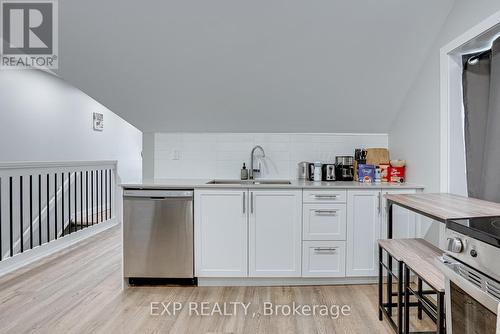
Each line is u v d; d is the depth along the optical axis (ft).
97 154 17.52
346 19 6.83
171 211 8.28
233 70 8.21
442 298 4.32
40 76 13.50
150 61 7.95
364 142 10.73
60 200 14.93
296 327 6.34
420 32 7.22
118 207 15.65
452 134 6.97
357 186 8.28
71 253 11.05
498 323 2.91
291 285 8.51
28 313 6.84
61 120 14.76
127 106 9.70
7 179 12.35
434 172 7.57
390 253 5.96
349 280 8.55
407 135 9.04
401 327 5.65
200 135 10.87
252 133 10.80
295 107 9.55
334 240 8.37
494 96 5.70
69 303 7.33
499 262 3.14
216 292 8.06
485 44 6.31
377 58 7.83
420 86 8.21
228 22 6.89
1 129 11.72
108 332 6.11
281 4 6.50
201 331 6.18
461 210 4.79
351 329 6.27
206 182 9.27
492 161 5.73
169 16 6.75
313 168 10.18
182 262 8.30
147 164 10.97
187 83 8.69
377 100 9.21
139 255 8.30
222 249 8.36
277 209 8.35
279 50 7.59
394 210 8.38
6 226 12.35
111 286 8.34
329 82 8.58
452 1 6.58
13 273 9.16
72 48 7.59
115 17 6.78
